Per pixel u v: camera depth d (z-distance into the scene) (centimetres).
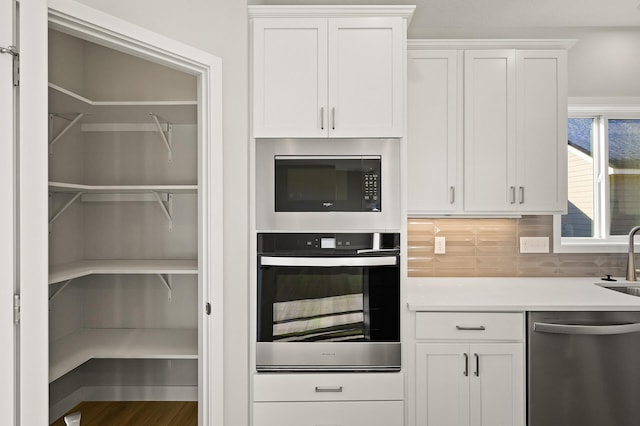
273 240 225
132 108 242
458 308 220
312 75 224
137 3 181
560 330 213
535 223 294
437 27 294
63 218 267
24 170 130
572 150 311
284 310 225
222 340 211
